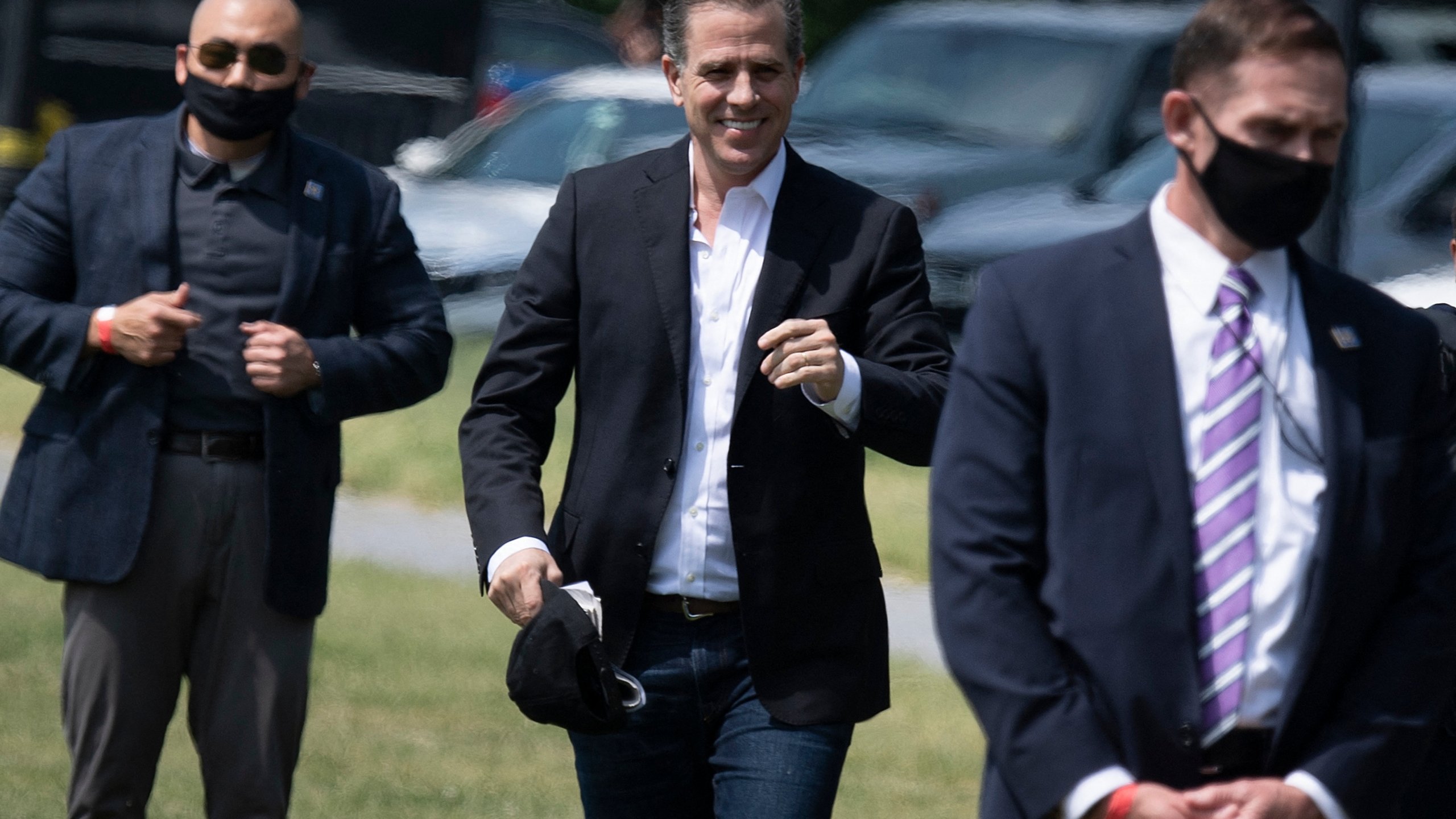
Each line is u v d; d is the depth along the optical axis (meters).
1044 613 11.31
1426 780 13.66
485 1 68.56
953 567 11.29
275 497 16.58
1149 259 11.29
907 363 14.59
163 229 16.61
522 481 14.83
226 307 16.64
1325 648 10.99
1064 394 11.17
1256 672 10.98
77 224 16.75
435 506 36.47
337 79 67.31
